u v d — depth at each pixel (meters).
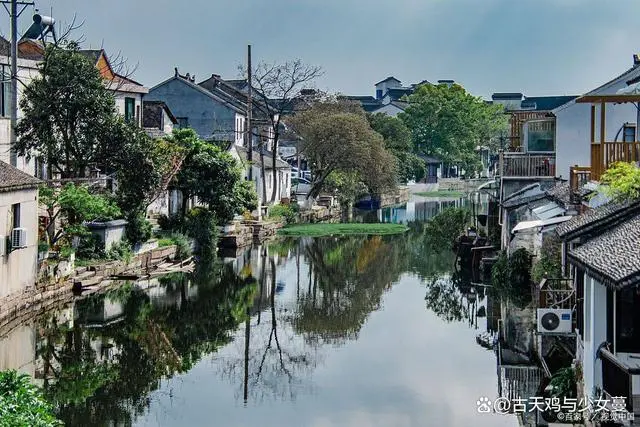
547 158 39.78
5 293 25.05
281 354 24.23
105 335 25.31
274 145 63.25
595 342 15.27
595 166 22.94
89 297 30.30
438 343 25.39
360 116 71.62
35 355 22.64
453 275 38.44
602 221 17.70
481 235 42.50
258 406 19.36
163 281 34.91
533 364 22.14
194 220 42.81
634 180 18.58
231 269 39.22
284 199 66.19
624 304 14.98
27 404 13.45
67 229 30.88
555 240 26.00
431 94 111.38
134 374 21.55
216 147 44.62
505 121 120.00
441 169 111.38
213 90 75.56
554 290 21.98
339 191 71.31
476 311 29.97
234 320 28.44
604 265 14.20
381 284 36.00
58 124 34.03
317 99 74.56
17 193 25.95
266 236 52.53
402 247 48.56
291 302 31.78
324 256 44.53
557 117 39.59
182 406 19.19
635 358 14.91
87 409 18.69
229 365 22.84
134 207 36.19
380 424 18.12
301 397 20.02
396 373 22.12
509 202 37.34
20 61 37.44
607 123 31.75
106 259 33.44
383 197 80.75
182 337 25.78
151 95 68.44
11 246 25.27
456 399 19.78
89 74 34.22
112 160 34.66
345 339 26.05
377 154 66.62
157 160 36.72
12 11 32.91
